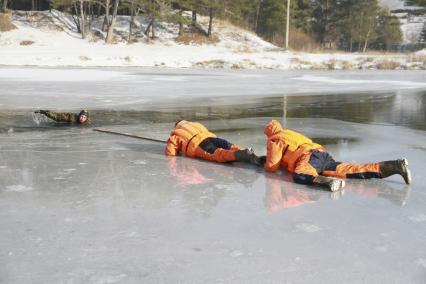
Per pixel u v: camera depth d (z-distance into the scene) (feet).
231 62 117.39
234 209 14.37
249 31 164.55
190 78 74.59
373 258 11.12
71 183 17.04
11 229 12.63
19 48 120.47
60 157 21.44
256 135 28.45
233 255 11.17
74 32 142.00
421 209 14.62
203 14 163.02
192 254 11.19
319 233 12.55
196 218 13.53
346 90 60.03
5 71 79.30
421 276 10.28
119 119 34.14
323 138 27.58
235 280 10.01
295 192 16.22
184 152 21.80
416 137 27.96
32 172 18.63
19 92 50.16
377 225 13.21
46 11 150.92
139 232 12.46
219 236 12.26
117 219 13.39
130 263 10.74
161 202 14.94
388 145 25.41
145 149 23.49
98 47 129.59
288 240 12.07
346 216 13.89
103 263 10.73
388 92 58.03
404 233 12.67
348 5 205.05
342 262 10.89
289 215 13.91
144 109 40.01
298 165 17.67
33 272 10.31
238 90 57.67
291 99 49.70
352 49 218.59
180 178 17.93
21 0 162.71
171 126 31.24
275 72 97.76
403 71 109.09
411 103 46.98
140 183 17.13
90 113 36.94
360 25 204.03
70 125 31.19
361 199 15.53
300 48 169.27
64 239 12.00
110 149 23.38
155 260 10.89
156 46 138.82
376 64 123.34
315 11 212.23
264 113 38.96
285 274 10.28
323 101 48.29
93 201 14.98
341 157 22.41
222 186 16.88
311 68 119.14
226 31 157.58
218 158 20.49
